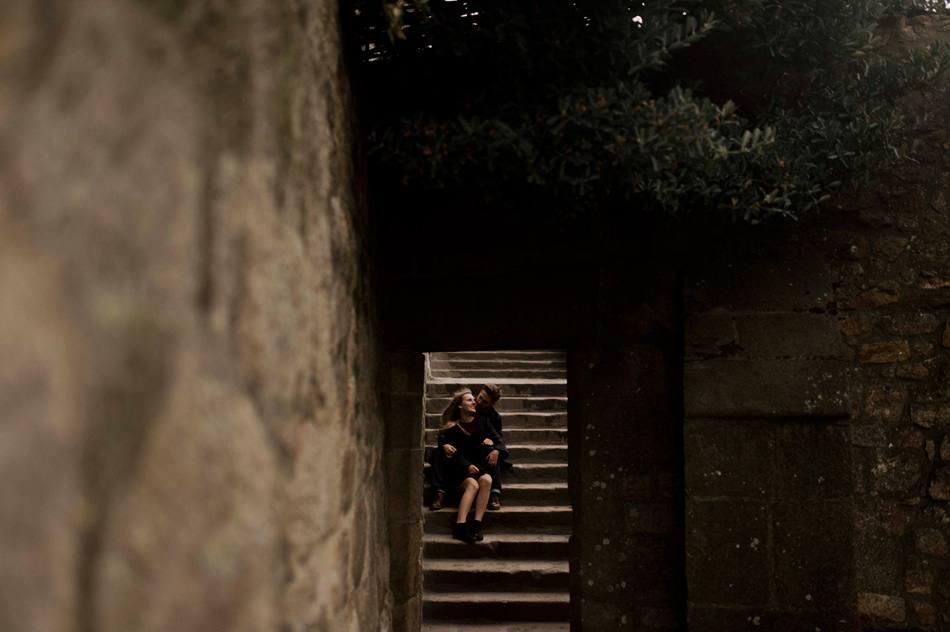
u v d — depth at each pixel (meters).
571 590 3.15
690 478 2.87
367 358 2.60
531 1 2.33
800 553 2.81
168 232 0.90
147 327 0.84
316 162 1.72
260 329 1.24
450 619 5.21
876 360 2.98
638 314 3.04
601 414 3.04
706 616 2.80
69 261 0.70
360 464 2.33
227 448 1.07
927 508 2.92
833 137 2.74
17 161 0.64
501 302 3.11
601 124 2.35
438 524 6.05
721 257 3.04
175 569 0.89
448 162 2.46
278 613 1.28
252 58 1.24
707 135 2.31
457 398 6.25
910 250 3.02
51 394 0.67
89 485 0.72
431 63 2.58
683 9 2.39
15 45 0.65
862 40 2.71
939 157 3.04
